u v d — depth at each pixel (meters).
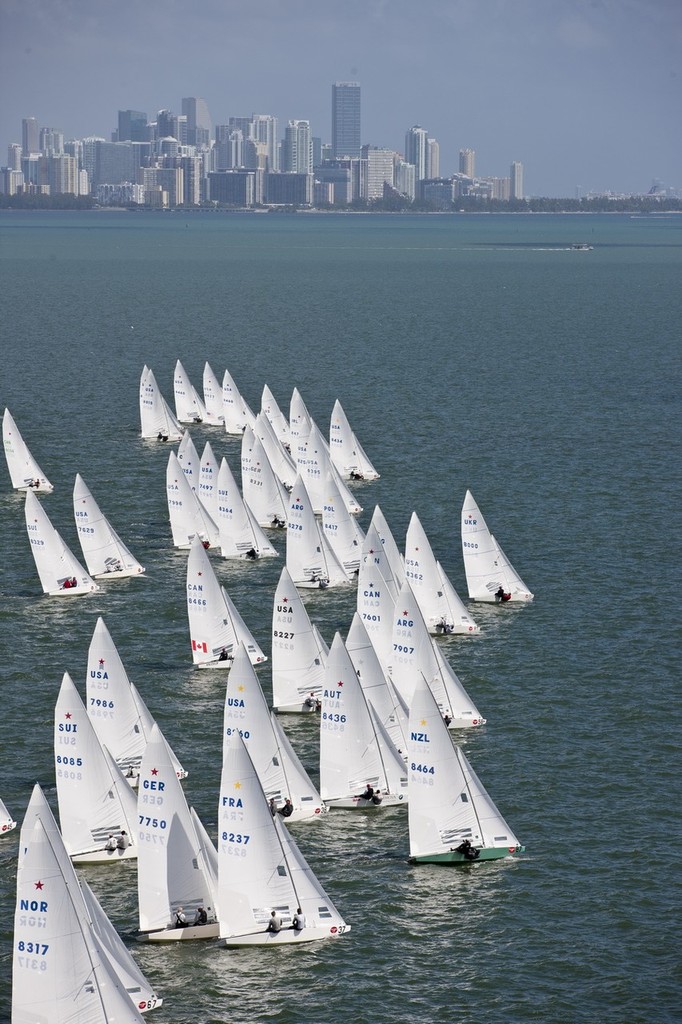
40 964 164.00
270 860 187.12
